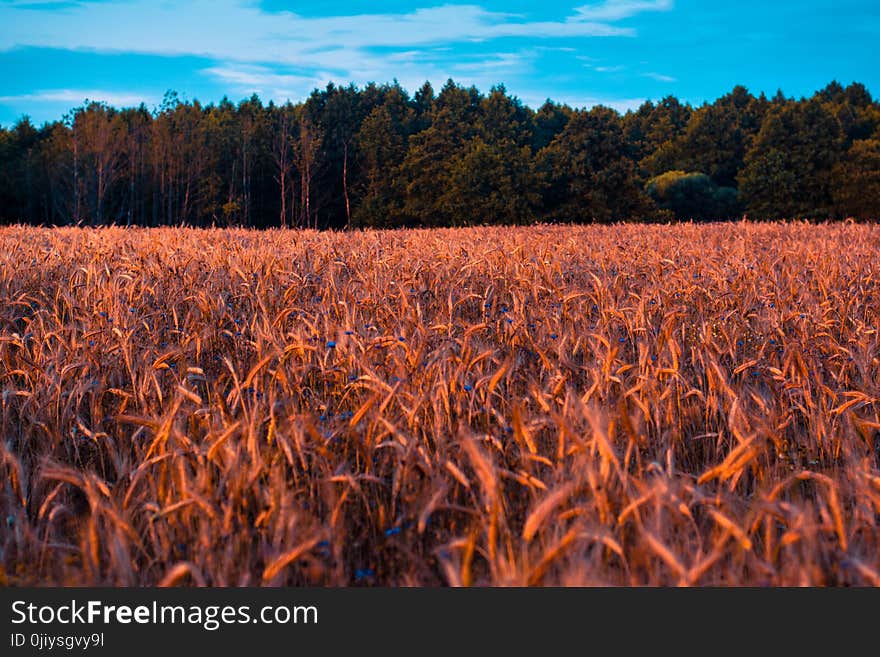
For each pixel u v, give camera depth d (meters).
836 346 5.64
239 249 10.80
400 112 91.44
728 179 93.44
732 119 98.50
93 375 4.98
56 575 3.08
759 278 9.38
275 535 2.89
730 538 3.01
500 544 3.08
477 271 9.42
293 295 7.22
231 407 4.12
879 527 3.11
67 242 12.88
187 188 72.00
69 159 68.94
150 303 7.24
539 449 3.98
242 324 6.71
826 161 71.81
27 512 3.69
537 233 22.86
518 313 6.50
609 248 13.88
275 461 3.43
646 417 4.09
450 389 4.24
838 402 4.54
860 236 19.95
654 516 2.78
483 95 101.62
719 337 6.50
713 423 4.63
